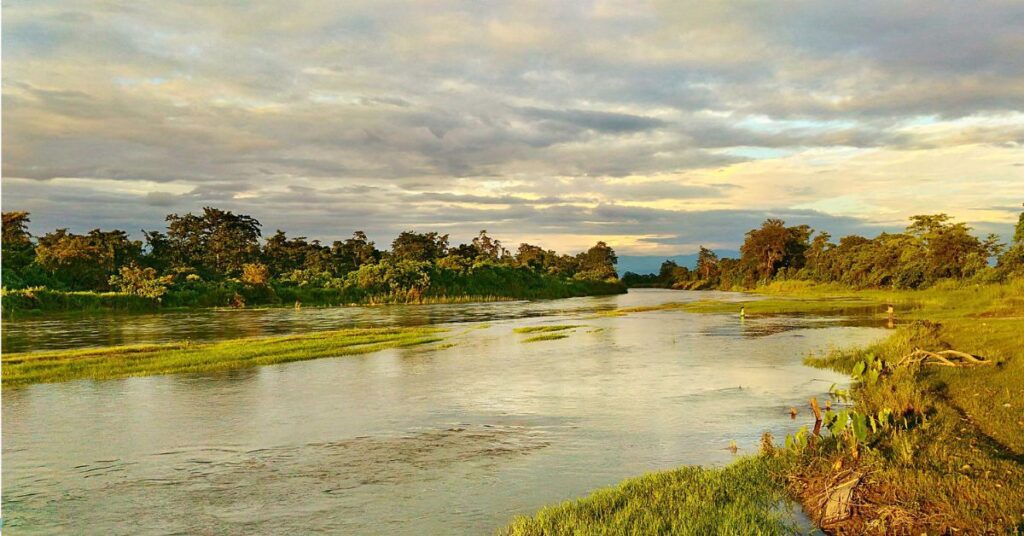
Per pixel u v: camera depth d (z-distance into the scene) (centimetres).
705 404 1560
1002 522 713
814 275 11400
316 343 2919
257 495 960
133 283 6259
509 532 793
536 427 1355
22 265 6706
